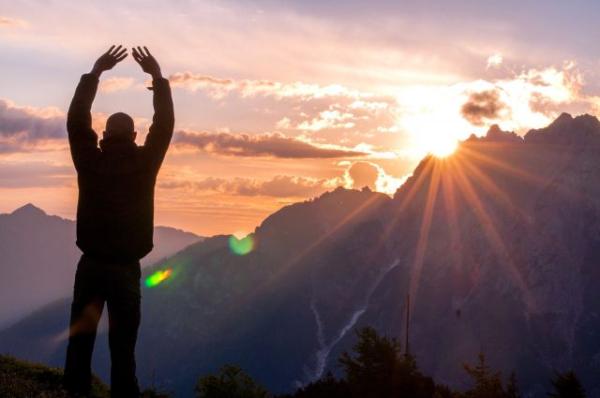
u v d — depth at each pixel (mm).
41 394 12742
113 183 13352
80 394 13555
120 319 13484
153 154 13531
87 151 13422
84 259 13492
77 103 13617
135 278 13633
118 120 13609
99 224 13281
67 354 13609
